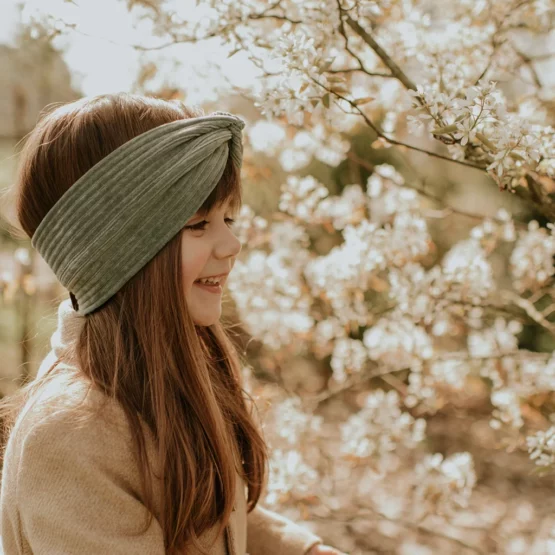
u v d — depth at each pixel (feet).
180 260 3.23
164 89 6.70
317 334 8.06
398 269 7.25
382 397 7.47
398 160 14.53
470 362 7.49
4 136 9.30
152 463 3.22
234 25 4.87
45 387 3.26
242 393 4.46
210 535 3.52
